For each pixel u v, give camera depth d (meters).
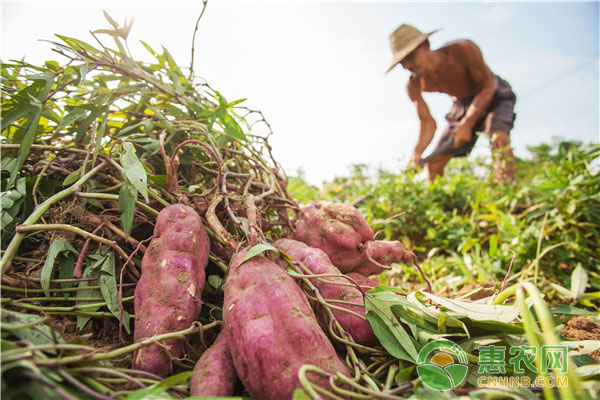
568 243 3.22
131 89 2.18
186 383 1.23
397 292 1.57
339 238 1.88
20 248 1.76
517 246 3.32
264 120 2.51
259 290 1.23
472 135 6.87
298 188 5.48
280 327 1.15
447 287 2.78
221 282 1.69
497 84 6.46
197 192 2.00
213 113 2.23
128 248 1.80
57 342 1.06
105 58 2.12
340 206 2.01
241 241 1.60
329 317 1.45
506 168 5.00
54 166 1.92
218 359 1.21
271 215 2.70
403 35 6.66
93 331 1.56
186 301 1.34
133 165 1.62
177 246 1.43
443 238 4.39
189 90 2.63
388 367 1.36
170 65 2.59
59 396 0.87
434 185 5.20
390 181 5.11
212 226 1.62
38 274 1.62
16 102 1.88
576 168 3.66
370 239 1.99
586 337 1.97
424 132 7.31
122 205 1.59
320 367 1.10
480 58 6.08
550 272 3.21
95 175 1.90
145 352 1.22
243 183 2.21
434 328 1.47
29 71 2.09
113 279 1.59
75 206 1.66
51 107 2.10
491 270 3.10
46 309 1.40
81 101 2.16
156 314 1.30
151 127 2.14
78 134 1.95
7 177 1.92
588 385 1.06
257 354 1.10
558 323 1.55
